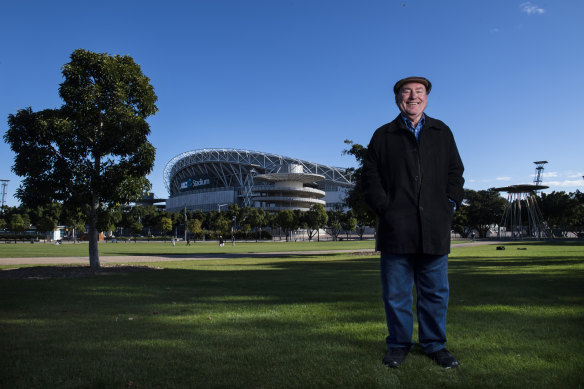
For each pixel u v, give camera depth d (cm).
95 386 288
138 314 564
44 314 570
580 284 834
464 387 275
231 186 16012
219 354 358
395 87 379
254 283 995
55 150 1509
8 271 1481
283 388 279
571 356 334
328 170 15575
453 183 367
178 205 17125
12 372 317
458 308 567
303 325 473
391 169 363
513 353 347
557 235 10131
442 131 371
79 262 2114
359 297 711
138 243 7544
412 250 345
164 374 309
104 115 1598
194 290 855
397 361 327
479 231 10675
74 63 1524
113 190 1548
